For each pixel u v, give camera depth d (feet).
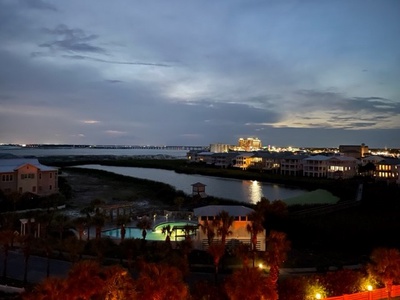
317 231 216.13
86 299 82.43
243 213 177.27
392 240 201.26
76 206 305.32
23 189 310.86
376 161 521.65
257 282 92.63
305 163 559.38
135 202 345.51
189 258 159.63
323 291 115.65
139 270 117.08
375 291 116.26
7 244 135.03
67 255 160.56
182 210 290.15
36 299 77.66
